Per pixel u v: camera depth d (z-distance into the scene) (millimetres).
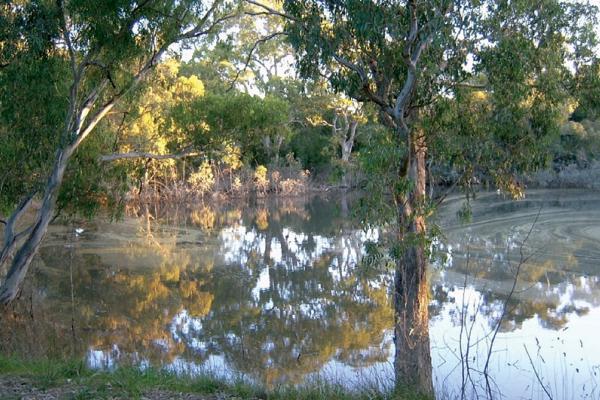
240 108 15141
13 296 13266
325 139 54531
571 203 36438
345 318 14680
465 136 9078
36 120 11875
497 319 13734
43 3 11188
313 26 8961
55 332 12945
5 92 11203
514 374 10195
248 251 24016
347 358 11805
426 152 9531
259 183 51406
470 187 9914
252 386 7582
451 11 8695
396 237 9023
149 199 44281
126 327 13938
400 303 9594
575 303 15000
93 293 16984
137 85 14766
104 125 15141
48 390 6453
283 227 31781
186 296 16922
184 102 16484
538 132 9305
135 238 26203
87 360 10109
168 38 13398
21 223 24422
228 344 12758
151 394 6574
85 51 13203
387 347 12445
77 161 14125
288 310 15414
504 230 25938
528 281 17188
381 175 8383
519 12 8828
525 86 8805
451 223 28094
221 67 42156
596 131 48250
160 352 12148
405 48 8516
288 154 55031
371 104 10617
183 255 22969
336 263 21250
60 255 22250
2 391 6379
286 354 11969
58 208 15062
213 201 48812
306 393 7180
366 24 8297
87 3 11391
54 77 11781
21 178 13656
